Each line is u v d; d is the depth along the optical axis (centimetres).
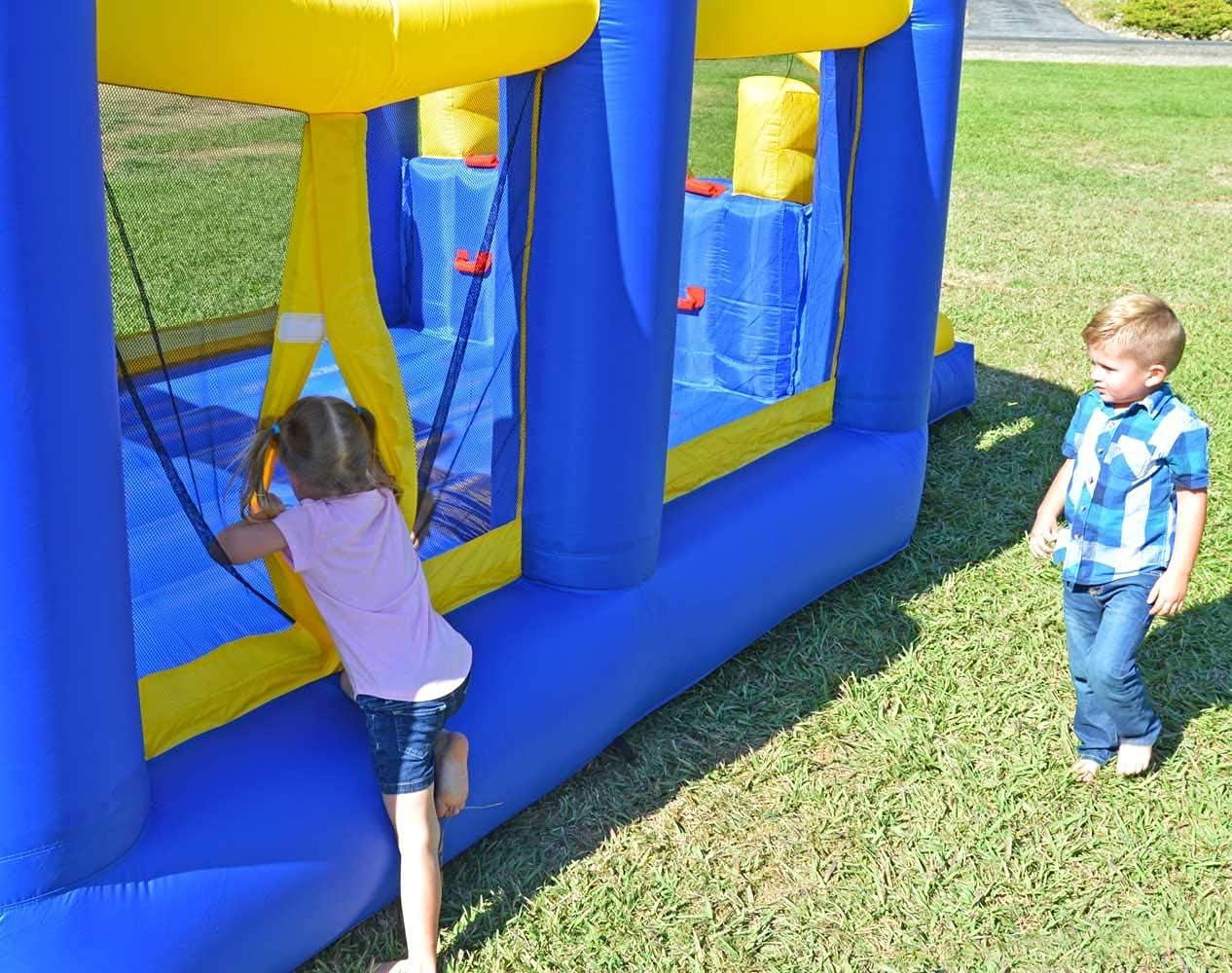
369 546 260
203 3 215
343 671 295
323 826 258
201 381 283
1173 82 2114
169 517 308
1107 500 318
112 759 225
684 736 355
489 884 297
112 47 207
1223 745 356
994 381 659
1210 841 320
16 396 195
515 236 317
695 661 365
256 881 246
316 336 271
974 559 463
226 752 264
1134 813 328
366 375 280
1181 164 1359
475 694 298
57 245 193
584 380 318
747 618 383
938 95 413
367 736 276
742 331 500
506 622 321
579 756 327
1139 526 316
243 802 253
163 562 312
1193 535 307
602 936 284
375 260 526
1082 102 1850
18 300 191
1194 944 288
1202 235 1013
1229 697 378
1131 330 300
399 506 290
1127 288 845
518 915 289
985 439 581
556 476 328
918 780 339
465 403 334
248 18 221
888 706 371
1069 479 330
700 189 514
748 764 344
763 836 318
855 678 384
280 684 287
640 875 303
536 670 312
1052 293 830
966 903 298
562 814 322
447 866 303
